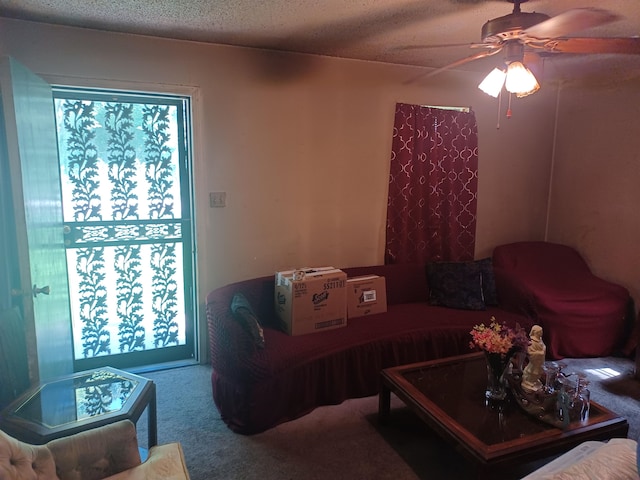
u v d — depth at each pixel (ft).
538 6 7.61
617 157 12.23
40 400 6.15
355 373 9.07
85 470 4.78
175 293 10.80
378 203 12.12
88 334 10.23
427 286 11.98
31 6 7.84
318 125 11.20
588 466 4.46
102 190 9.86
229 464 7.07
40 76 8.82
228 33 9.29
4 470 3.98
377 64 11.53
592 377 10.15
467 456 5.81
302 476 6.82
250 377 7.73
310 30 9.05
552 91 13.69
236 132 10.46
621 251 12.25
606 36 9.30
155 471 4.92
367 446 7.58
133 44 9.39
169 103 10.12
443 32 9.09
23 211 6.95
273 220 11.12
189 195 10.53
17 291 6.97
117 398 6.22
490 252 13.71
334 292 9.57
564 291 11.44
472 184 12.82
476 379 7.67
